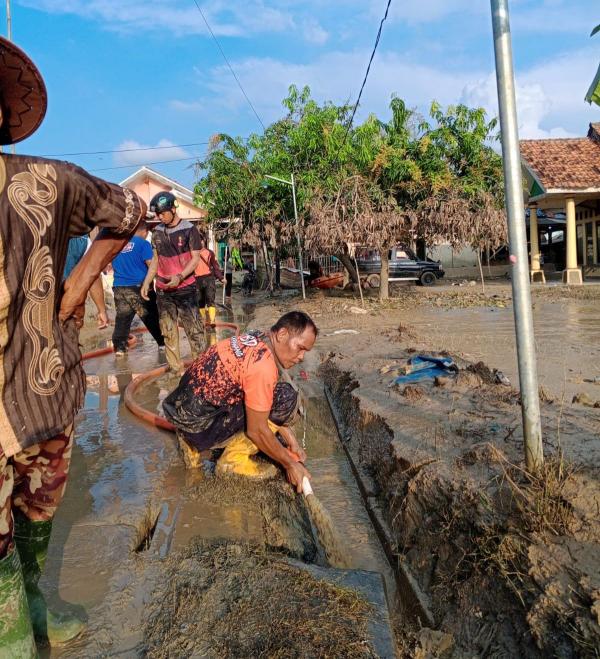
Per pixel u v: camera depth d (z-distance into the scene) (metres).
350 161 16.06
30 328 1.83
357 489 4.49
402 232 16.25
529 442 3.21
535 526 2.85
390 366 6.54
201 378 4.00
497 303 15.92
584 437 3.79
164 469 4.40
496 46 3.07
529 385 3.19
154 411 6.04
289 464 3.81
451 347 8.53
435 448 4.03
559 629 2.40
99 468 4.45
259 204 18.86
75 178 1.93
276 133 19.33
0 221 1.71
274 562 2.99
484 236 15.76
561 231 33.34
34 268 1.82
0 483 1.75
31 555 2.29
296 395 4.24
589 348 8.27
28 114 2.01
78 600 2.70
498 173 15.82
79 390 2.09
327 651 2.32
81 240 6.80
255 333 3.92
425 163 15.59
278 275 24.84
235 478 4.07
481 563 2.95
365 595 2.73
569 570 2.58
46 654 2.36
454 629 2.88
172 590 2.76
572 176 21.41
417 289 22.41
